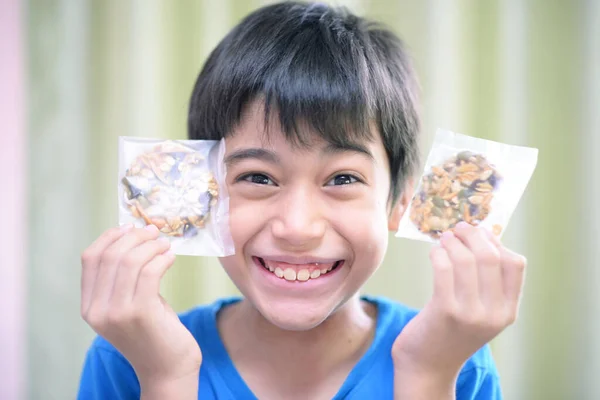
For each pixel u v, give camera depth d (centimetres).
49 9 136
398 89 81
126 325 66
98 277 67
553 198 143
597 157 142
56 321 140
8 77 135
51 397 141
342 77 70
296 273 72
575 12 140
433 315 70
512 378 147
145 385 71
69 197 139
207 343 82
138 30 137
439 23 139
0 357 139
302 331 79
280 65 71
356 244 71
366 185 72
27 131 137
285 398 79
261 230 71
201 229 70
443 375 72
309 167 69
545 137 142
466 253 67
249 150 69
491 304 67
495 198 70
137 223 70
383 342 81
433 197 72
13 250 138
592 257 143
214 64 81
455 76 139
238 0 137
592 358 146
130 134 138
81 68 137
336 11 85
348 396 76
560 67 141
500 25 140
